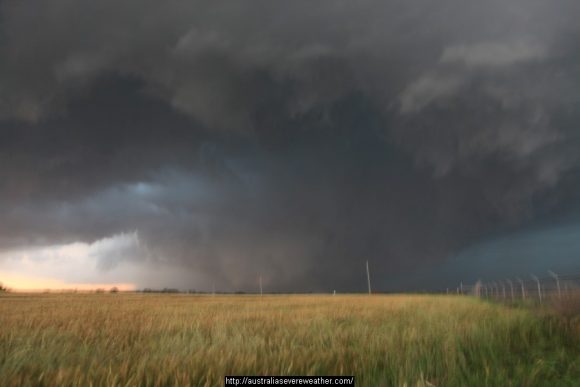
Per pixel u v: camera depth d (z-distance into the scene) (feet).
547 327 41.96
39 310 85.20
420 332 37.06
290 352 27.53
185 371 21.40
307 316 60.13
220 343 31.37
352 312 66.80
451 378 23.41
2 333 38.24
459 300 110.83
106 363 24.84
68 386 20.22
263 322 50.44
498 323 41.96
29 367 22.50
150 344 32.40
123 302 142.00
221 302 136.36
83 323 50.52
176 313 71.10
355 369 24.27
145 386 20.57
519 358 28.99
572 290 58.23
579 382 24.34
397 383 22.81
